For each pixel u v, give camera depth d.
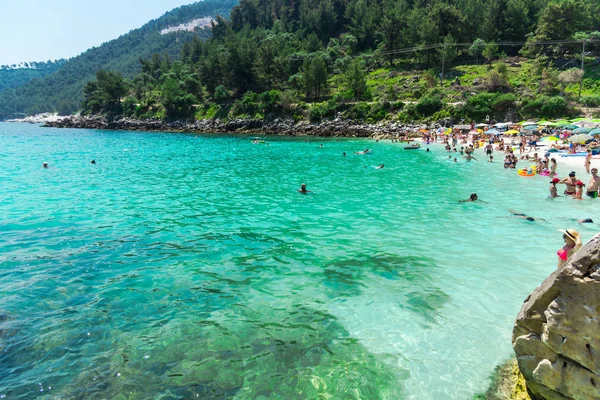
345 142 58.12
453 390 6.43
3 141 62.72
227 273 11.41
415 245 13.59
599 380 4.66
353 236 14.69
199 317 8.91
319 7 137.75
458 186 24.41
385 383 6.63
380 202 20.25
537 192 22.28
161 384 6.60
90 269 11.64
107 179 27.61
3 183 25.41
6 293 9.95
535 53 81.25
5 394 6.32
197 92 104.06
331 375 6.85
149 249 13.40
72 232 15.13
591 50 76.69
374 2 126.25
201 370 6.98
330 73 103.81
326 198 21.34
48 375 6.82
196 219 17.19
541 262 11.80
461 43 96.88
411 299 9.66
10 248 13.25
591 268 4.54
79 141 63.47
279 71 96.31
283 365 7.14
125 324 8.58
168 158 40.66
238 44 112.19
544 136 48.88
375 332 8.23
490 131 49.91
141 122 99.62
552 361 5.18
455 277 10.90
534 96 61.41
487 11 97.75
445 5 99.75
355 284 10.59
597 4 90.81
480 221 16.44
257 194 22.53
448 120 63.34
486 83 68.94
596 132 39.38
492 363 7.10
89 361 7.23
